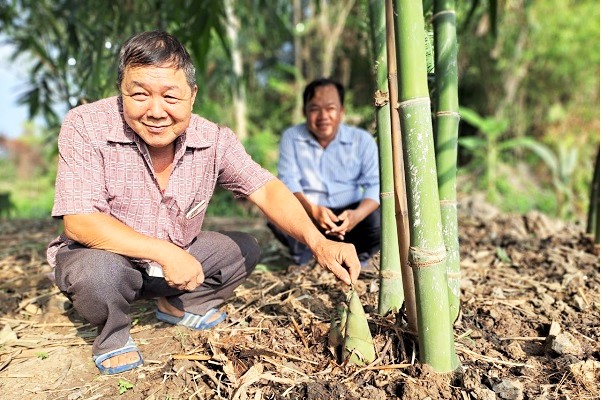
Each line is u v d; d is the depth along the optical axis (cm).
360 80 957
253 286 236
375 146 260
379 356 162
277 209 171
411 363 158
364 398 146
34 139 1427
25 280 261
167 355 174
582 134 865
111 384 160
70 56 368
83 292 154
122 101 151
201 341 181
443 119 169
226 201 671
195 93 150
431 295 146
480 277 250
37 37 427
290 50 1194
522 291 231
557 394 152
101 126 153
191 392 154
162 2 325
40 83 466
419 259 144
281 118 1116
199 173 166
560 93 916
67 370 169
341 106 253
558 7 816
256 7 532
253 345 176
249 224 409
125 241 149
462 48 882
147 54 137
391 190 177
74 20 340
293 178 259
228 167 172
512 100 945
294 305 206
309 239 162
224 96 892
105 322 163
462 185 831
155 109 140
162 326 196
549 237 319
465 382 148
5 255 312
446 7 165
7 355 182
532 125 961
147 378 162
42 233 384
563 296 226
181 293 188
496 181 807
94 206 151
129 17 316
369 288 224
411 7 131
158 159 160
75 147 151
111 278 154
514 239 316
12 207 555
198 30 309
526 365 167
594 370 161
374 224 250
